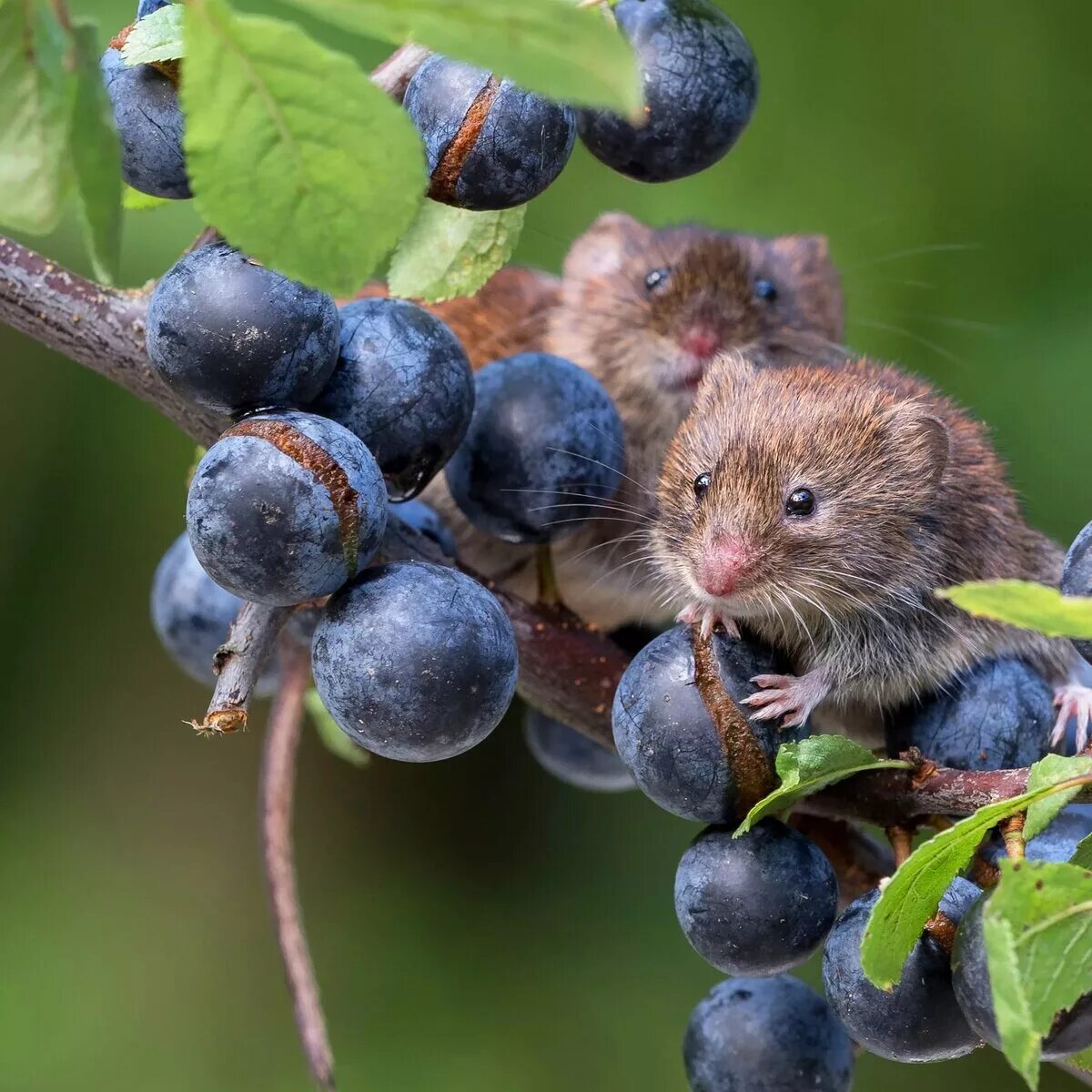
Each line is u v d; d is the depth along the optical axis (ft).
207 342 3.83
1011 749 3.92
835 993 3.84
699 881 3.85
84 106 3.75
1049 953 3.78
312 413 3.84
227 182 3.75
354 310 3.87
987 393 4.82
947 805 3.88
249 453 3.83
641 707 3.86
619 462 3.94
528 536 3.93
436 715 3.83
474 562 4.13
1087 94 4.94
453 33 3.72
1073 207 4.94
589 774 4.03
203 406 3.85
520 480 3.92
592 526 4.10
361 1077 4.77
